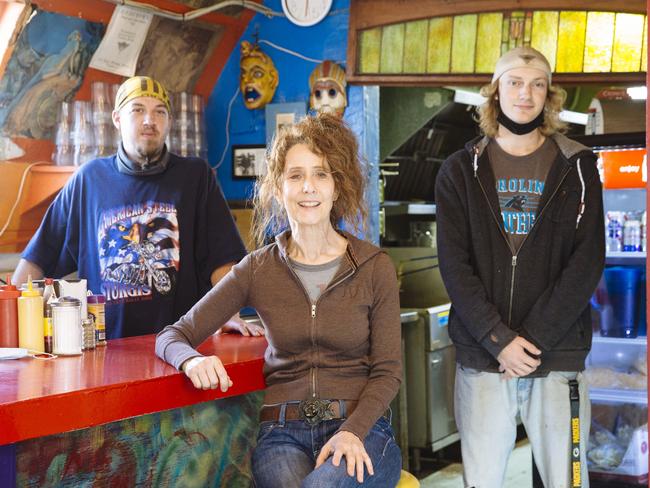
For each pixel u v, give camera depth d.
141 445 2.22
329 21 4.42
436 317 5.18
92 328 2.61
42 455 1.98
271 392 2.38
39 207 3.99
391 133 5.45
